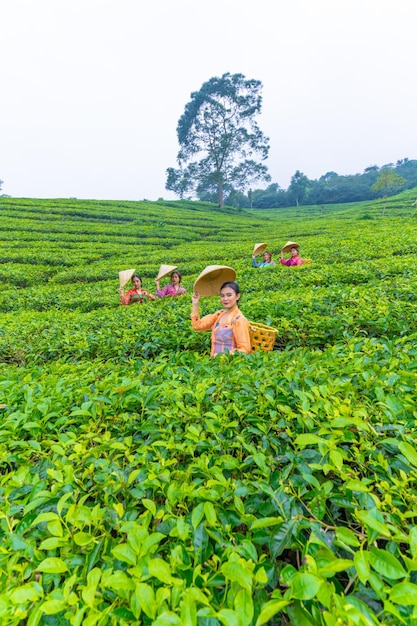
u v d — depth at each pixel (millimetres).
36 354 5289
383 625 978
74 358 5074
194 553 1241
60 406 2498
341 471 1472
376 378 2363
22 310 10227
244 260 16375
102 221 34188
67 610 1164
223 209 63062
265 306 5828
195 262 16500
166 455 1890
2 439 2213
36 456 2207
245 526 1542
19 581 1286
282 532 1265
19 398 2865
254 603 1084
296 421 2045
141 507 1630
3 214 31250
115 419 2363
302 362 2889
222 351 4215
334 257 12711
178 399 2385
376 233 18281
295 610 1046
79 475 1771
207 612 1011
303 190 103000
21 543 1367
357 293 5695
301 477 1599
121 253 20750
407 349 3066
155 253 20641
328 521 1499
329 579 1187
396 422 1850
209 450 1859
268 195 109375
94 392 2666
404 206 52250
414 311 4465
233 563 1096
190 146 73375
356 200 100188
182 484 1565
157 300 7984
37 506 1596
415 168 114875
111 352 5031
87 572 1262
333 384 2344
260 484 1456
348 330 4609
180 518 1331
